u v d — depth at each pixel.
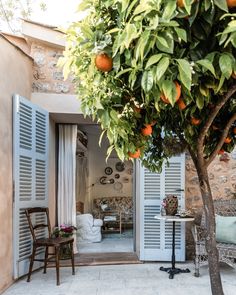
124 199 8.56
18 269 3.42
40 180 3.99
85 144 7.86
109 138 1.28
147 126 1.48
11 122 3.46
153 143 1.85
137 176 4.63
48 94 4.29
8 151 3.36
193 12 0.87
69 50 1.30
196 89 1.10
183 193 4.33
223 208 4.21
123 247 5.43
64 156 5.04
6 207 3.28
